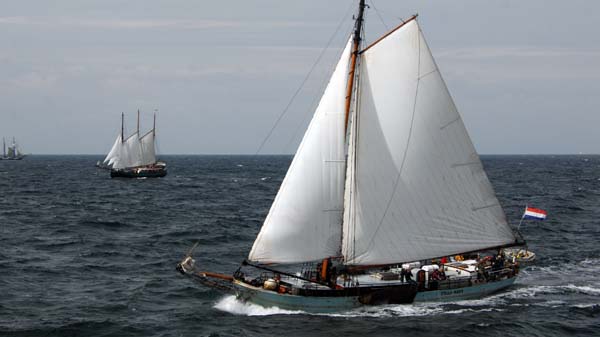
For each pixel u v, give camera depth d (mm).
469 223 40406
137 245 65000
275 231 36906
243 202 118312
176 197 129375
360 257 38438
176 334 35500
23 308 40344
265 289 38656
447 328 36062
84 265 53844
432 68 38719
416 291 39625
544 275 50062
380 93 38062
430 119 38969
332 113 36969
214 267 53875
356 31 37375
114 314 39375
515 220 84312
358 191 38125
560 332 36031
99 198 124938
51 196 128500
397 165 38625
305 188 36844
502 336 35188
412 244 39375
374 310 38938
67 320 37875
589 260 56062
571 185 163125
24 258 56562
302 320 37094
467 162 40031
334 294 38000
